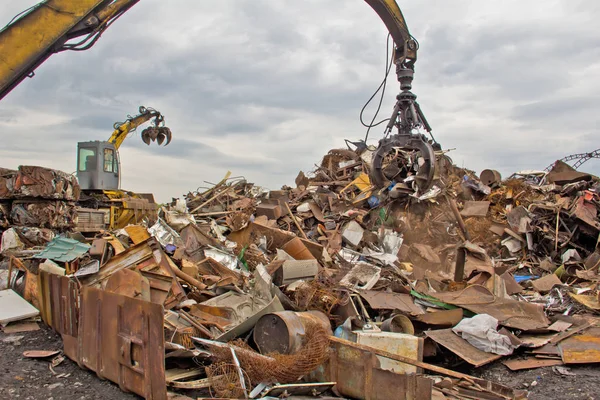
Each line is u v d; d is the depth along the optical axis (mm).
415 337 7898
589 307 11359
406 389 6062
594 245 19641
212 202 24750
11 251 12516
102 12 9406
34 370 7250
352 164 29781
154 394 5859
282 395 6332
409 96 21828
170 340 7164
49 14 8992
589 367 8484
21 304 9578
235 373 6387
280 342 6961
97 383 6816
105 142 21250
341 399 6508
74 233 14477
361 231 18828
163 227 12883
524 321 9773
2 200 14266
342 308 9430
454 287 11898
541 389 7695
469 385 6988
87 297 7340
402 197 22391
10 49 8789
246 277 10453
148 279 8469
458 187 25406
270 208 22375
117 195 21859
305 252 13180
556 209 20391
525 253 20016
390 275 12367
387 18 20688
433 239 21297
